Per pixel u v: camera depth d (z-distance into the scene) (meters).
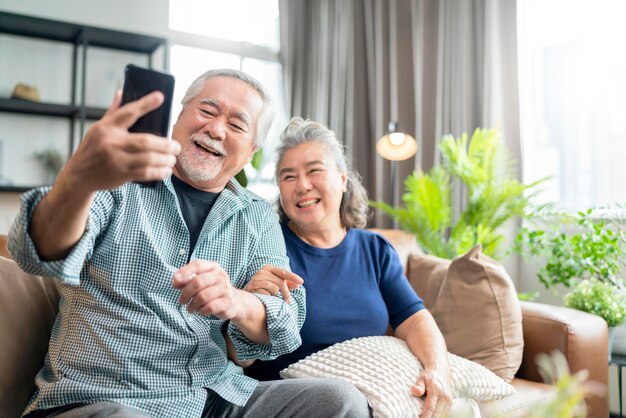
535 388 1.61
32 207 0.82
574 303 2.07
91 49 3.91
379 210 3.61
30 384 1.13
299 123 1.72
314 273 1.57
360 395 1.18
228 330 1.19
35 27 3.57
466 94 3.09
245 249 1.25
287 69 4.28
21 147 3.71
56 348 1.05
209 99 1.25
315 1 4.27
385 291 1.66
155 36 3.77
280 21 4.33
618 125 2.59
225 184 1.32
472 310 1.71
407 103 3.51
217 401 1.17
